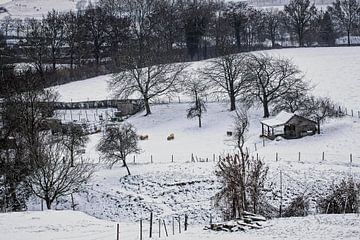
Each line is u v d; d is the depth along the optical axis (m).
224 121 104.75
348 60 142.12
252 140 91.19
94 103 127.00
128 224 48.41
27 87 82.06
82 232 42.50
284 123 89.00
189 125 105.81
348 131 88.50
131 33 184.62
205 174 71.75
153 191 67.75
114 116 118.31
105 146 76.19
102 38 170.75
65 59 171.38
